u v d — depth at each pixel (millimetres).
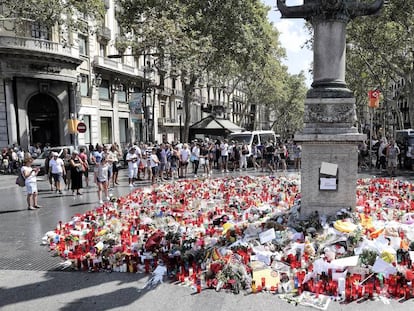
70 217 10016
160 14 26484
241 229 6629
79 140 32062
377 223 6289
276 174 19406
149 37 23953
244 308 4441
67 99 30500
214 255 5500
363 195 9805
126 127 40406
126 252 6070
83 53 32875
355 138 6414
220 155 22547
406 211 7773
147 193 12211
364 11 6578
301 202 6879
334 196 6719
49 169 15266
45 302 4762
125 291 5000
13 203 12789
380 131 45938
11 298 4898
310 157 6746
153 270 5617
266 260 5379
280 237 6055
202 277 5211
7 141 27297
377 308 4324
